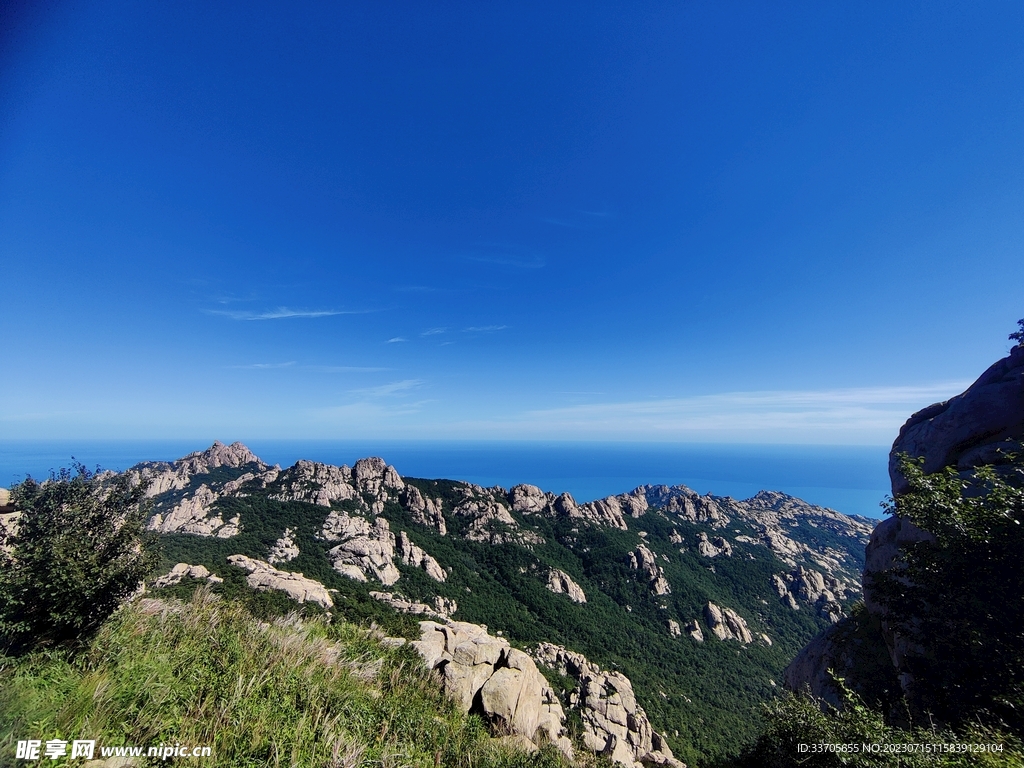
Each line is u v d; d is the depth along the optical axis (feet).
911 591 48.34
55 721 27.35
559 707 74.33
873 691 59.72
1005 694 35.76
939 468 74.13
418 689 53.26
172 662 39.32
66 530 37.24
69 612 34.24
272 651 47.85
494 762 42.63
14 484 37.76
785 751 41.88
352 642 59.82
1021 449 49.90
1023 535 40.06
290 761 30.71
